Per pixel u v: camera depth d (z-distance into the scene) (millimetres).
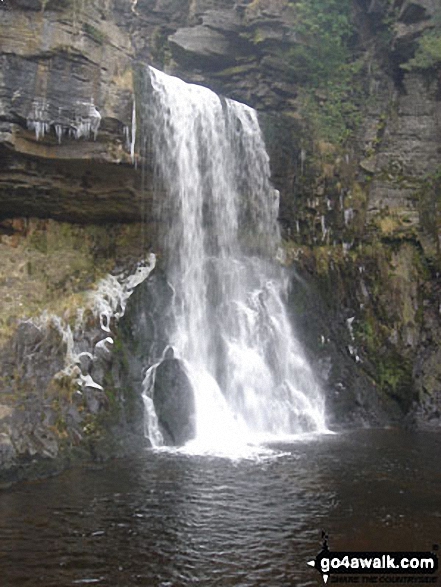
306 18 23234
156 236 18422
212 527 9914
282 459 13898
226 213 19750
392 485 12117
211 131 19250
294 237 21312
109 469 12883
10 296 14984
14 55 14414
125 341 16234
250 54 23578
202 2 24516
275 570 8578
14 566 8555
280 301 19859
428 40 21891
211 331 18250
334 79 23188
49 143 15312
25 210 16516
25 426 13070
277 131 21359
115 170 16562
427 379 19766
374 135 22562
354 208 21844
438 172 21656
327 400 18844
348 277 21375
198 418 16219
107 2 16422
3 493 11328
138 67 17172
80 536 9516
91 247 17578
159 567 8602
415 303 20812
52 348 14594
